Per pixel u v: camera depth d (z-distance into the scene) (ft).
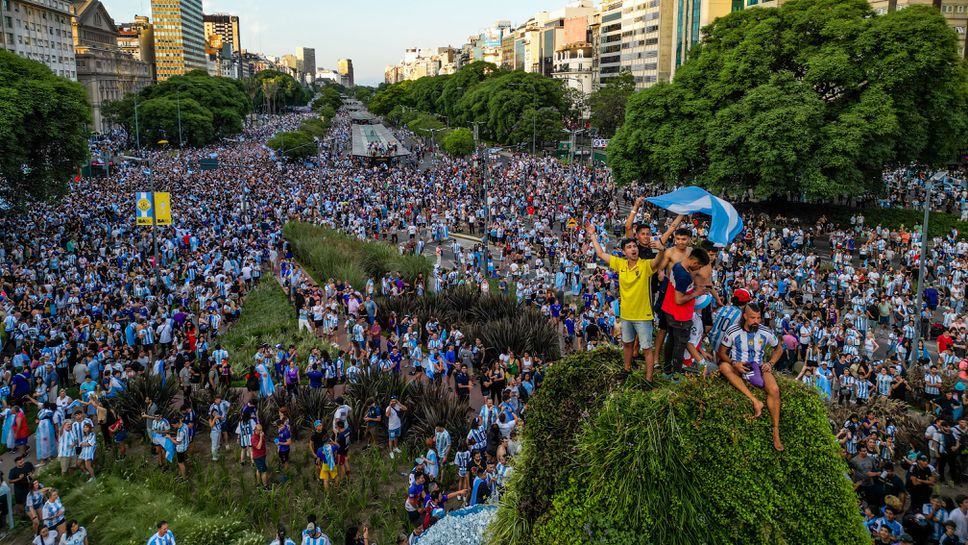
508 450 48.26
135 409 63.31
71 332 78.23
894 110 142.41
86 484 54.65
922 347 77.46
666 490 21.01
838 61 144.15
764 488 20.99
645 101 168.25
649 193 197.67
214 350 80.12
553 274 114.32
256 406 64.90
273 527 50.83
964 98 154.10
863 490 47.70
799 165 143.23
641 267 23.80
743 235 138.41
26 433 61.00
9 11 327.88
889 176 207.92
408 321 83.87
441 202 187.52
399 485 55.88
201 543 46.98
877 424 55.16
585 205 172.96
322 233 138.72
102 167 238.27
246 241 130.93
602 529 21.58
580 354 26.43
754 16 166.20
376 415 61.41
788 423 21.85
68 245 121.39
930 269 111.75
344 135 447.01
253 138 442.91
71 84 146.20
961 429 53.47
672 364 24.04
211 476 56.24
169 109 351.46
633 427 21.67
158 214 106.42
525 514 24.59
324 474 53.98
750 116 145.89
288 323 95.25
